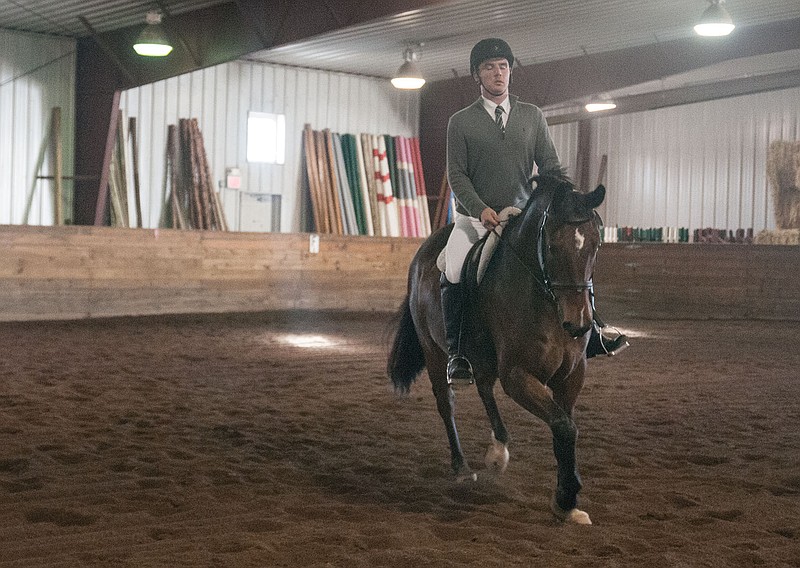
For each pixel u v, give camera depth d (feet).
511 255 14.96
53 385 28.07
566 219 13.78
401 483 17.04
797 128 68.13
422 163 69.00
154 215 57.52
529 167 16.65
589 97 65.21
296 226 63.31
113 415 23.44
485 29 53.26
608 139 76.84
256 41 48.73
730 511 15.17
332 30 45.85
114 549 12.54
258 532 13.61
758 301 59.82
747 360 37.96
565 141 79.05
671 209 73.97
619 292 64.69
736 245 60.64
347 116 65.62
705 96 58.75
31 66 53.01
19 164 52.80
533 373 14.56
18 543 12.78
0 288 46.93
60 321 47.78
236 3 48.91
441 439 21.29
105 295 50.65
